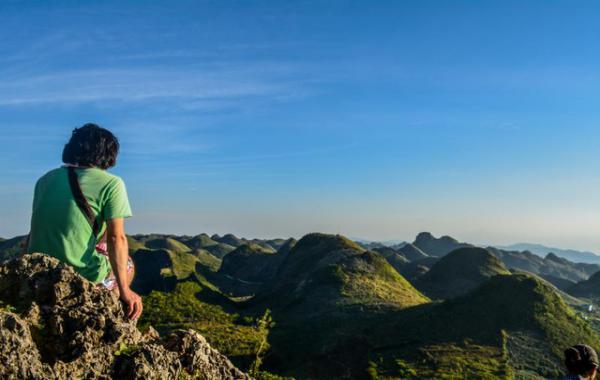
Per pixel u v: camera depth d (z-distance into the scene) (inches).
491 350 4119.1
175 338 212.5
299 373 3688.5
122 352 184.7
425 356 3961.6
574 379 266.7
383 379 3555.6
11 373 155.5
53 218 197.6
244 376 225.6
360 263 7022.6
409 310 5137.8
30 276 188.5
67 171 205.3
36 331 175.0
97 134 212.5
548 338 4377.5
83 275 201.6
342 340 4330.7
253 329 4301.2
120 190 207.5
